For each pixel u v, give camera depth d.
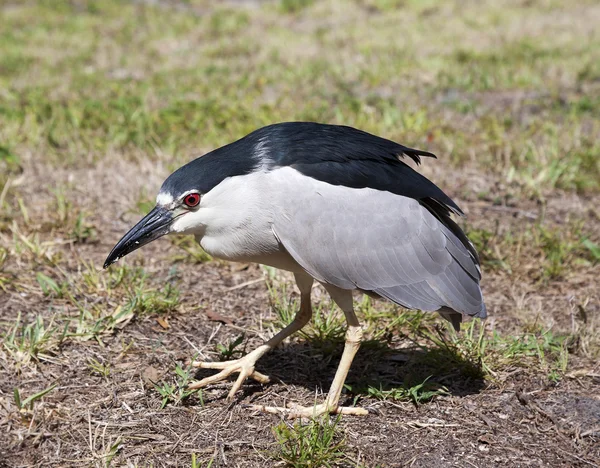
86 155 14.02
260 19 27.72
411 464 7.02
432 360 8.57
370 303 9.52
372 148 7.80
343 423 7.58
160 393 7.84
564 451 7.30
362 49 22.36
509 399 8.06
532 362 8.64
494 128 15.16
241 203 7.34
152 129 14.75
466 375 8.43
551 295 10.21
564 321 9.55
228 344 8.88
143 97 16.88
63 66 21.22
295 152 7.51
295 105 16.39
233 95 17.28
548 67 19.94
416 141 14.64
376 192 7.55
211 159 7.46
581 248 11.23
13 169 13.27
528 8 27.47
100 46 23.84
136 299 9.26
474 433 7.50
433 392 7.98
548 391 8.21
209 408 7.79
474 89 18.53
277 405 7.90
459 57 21.03
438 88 18.44
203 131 14.84
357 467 6.84
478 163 14.04
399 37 23.95
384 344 8.83
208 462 6.96
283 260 7.76
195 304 9.70
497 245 11.13
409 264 7.62
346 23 26.75
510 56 21.08
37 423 7.35
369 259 7.53
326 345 8.79
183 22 26.94
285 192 7.34
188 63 21.67
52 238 11.12
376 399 8.03
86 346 8.64
